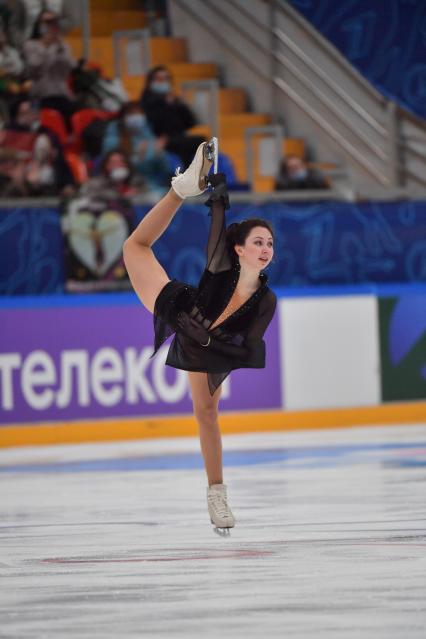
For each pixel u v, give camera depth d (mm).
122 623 9266
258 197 30219
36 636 8914
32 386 27062
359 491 17578
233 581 10828
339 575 10938
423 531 13672
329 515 15180
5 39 30922
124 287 28844
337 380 29172
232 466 21594
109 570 11641
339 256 30922
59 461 23609
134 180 30297
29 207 28391
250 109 35312
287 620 9188
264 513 15562
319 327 29047
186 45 36094
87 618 9477
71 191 29438
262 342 13047
